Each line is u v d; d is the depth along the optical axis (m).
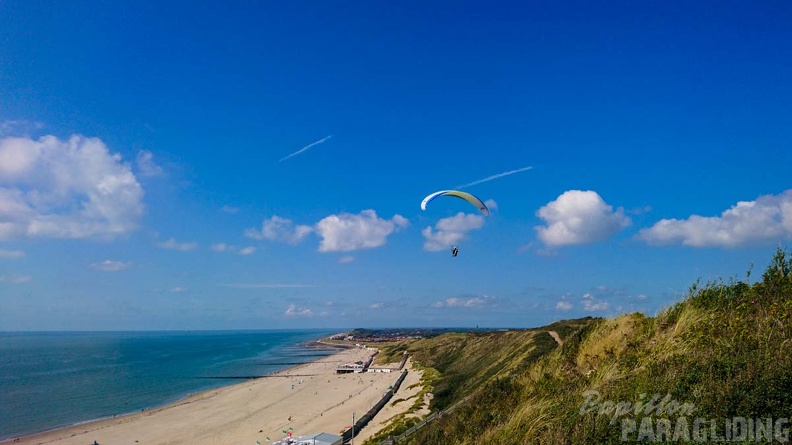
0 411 67.31
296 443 42.78
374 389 78.50
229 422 58.38
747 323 9.88
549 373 14.54
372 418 55.25
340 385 88.56
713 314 11.00
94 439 51.12
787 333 8.73
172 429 55.12
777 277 11.46
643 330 12.88
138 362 146.50
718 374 8.34
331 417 57.09
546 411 10.72
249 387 89.94
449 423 17.86
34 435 53.50
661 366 9.81
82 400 77.06
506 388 16.62
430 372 84.00
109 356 170.88
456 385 62.50
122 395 82.44
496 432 11.95
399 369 106.00
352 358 149.25
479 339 95.94
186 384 96.19
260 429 54.03
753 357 8.18
